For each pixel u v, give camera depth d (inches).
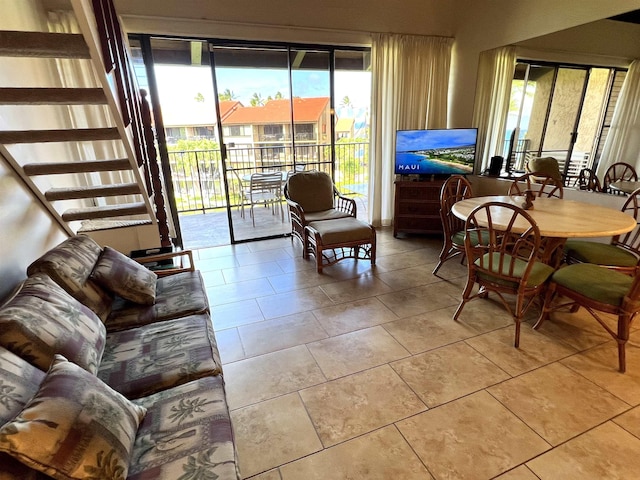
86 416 38.7
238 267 135.2
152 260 96.8
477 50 159.3
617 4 107.0
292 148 166.2
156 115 137.3
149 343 64.3
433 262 137.3
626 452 56.6
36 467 34.0
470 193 121.6
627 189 111.6
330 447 58.6
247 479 53.4
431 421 63.3
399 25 159.5
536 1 131.3
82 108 121.2
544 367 76.5
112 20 73.0
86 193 93.2
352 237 127.9
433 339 87.6
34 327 49.6
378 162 173.2
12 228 78.2
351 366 78.3
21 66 95.5
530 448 57.7
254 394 70.6
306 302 107.5
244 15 134.9
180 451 42.1
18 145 85.0
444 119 176.9
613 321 93.6
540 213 95.3
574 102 123.6
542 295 98.3
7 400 38.5
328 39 150.0
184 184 216.1
